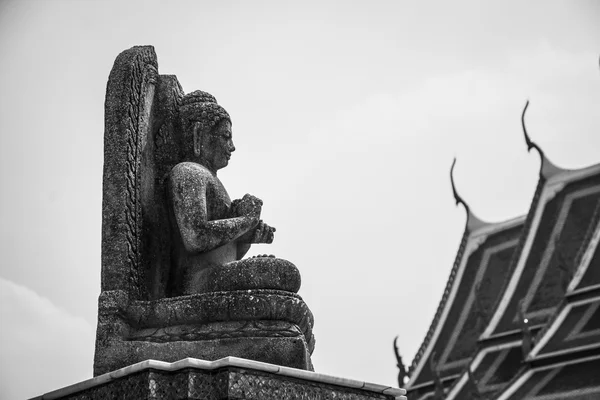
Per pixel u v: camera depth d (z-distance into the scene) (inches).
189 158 408.2
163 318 364.5
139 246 380.2
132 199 379.6
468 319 1973.4
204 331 361.1
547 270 1833.2
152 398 325.4
